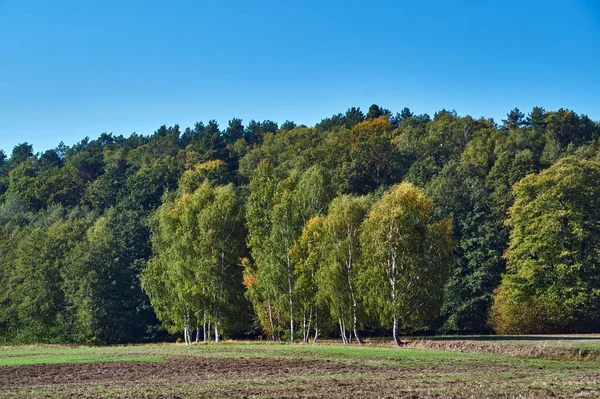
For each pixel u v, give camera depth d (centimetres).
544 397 2352
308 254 6644
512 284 7144
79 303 9156
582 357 3966
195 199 7788
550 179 7094
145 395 2681
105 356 5000
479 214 8425
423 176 11069
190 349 5594
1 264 10456
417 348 5122
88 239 10538
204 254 7425
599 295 6769
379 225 5844
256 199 7350
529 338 5809
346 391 2647
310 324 6825
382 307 5841
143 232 11181
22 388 3153
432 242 5872
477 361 3916
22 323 9788
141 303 9981
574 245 6900
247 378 3269
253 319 8788
